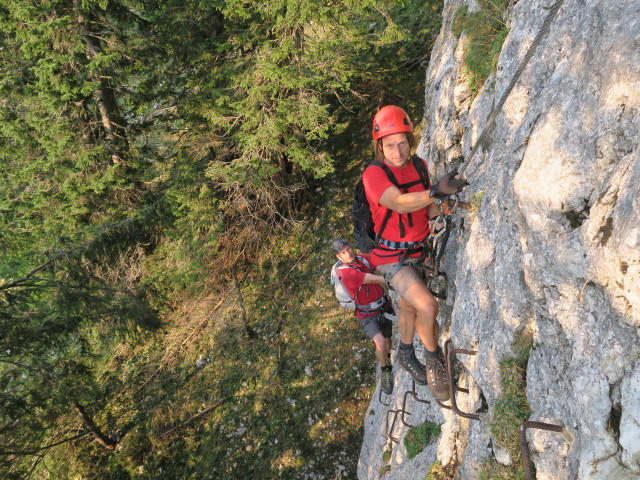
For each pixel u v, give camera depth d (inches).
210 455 466.3
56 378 379.6
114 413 524.7
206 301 570.9
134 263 508.1
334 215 565.9
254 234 529.3
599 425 80.9
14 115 452.4
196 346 548.4
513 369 114.8
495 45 175.0
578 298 89.2
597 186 86.2
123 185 482.0
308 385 468.4
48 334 372.8
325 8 367.9
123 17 464.4
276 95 424.5
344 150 601.0
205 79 451.8
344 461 410.9
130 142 515.5
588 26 96.6
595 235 83.4
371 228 128.7
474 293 142.6
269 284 558.3
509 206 120.8
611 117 83.0
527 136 112.3
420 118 529.3
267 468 433.1
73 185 468.4
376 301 223.5
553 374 100.2
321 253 553.3
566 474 96.0
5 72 440.8
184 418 500.1
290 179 553.3
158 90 482.6
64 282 388.2
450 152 207.2
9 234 441.1
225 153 463.5
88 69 431.2
